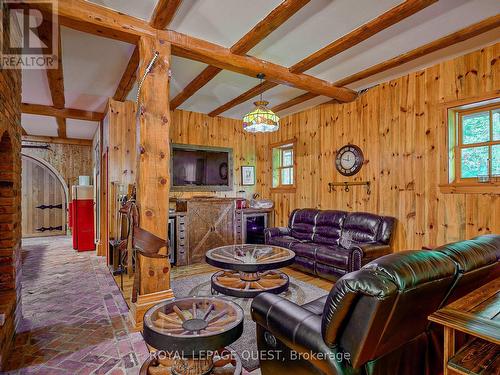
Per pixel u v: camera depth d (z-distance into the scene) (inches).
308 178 212.5
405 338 57.0
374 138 166.9
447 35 111.7
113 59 131.3
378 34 111.7
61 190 337.7
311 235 188.1
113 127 181.6
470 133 133.0
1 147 89.2
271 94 185.8
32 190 323.3
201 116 225.5
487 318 51.6
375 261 53.4
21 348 88.9
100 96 181.2
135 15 98.8
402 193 152.6
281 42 117.0
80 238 238.1
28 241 289.6
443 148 135.3
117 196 176.2
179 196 213.2
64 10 86.6
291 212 213.0
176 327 64.7
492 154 124.6
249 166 250.1
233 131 242.2
